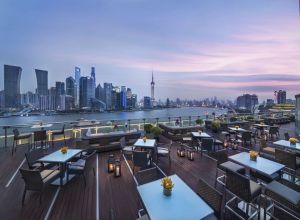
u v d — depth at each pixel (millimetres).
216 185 4086
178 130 8766
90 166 4520
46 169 4152
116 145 6953
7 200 3459
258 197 2947
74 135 8656
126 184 4164
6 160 5711
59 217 2965
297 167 4000
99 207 3262
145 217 2408
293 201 2598
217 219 2105
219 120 11836
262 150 5090
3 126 7234
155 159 5324
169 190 2229
